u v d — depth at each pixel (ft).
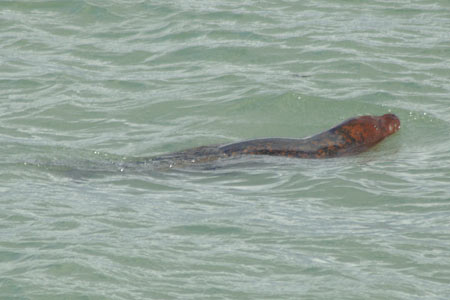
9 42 212.23
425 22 229.04
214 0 246.06
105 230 110.93
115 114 171.22
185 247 105.70
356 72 192.54
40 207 119.65
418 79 188.03
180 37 214.90
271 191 129.70
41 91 183.11
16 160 142.51
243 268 99.91
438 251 104.73
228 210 120.26
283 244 107.04
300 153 150.30
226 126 165.27
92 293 92.89
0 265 99.35
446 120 165.89
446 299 92.58
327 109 172.04
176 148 153.89
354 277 97.76
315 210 120.47
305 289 94.73
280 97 175.52
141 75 193.16
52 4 235.61
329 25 224.94
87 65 199.52
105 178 135.85
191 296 92.84
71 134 160.25
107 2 237.45
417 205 121.60
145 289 94.22
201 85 185.88
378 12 238.07
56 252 102.78
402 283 96.27
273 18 229.04
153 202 123.75
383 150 152.87
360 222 115.14
